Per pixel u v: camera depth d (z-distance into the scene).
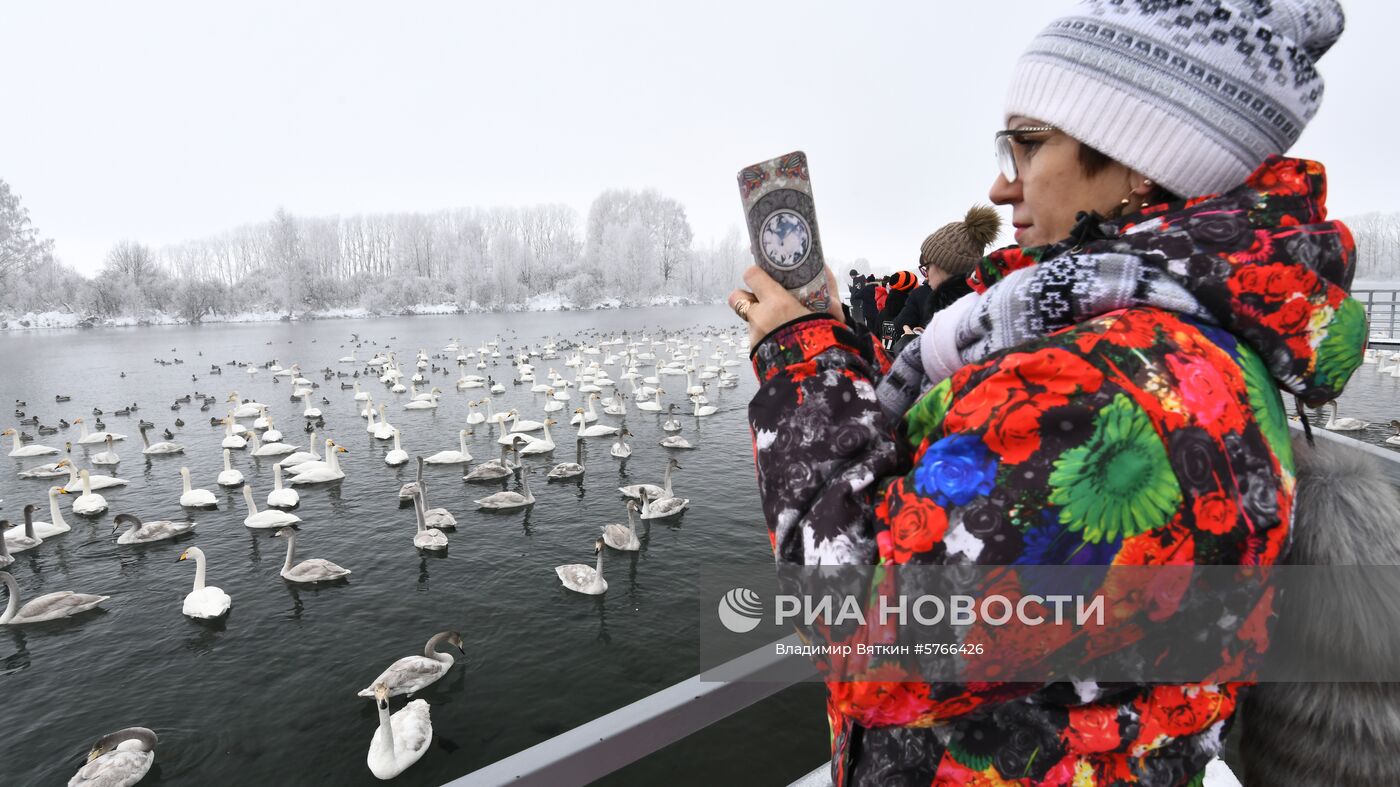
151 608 13.32
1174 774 0.98
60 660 11.61
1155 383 0.85
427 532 15.80
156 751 9.34
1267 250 0.88
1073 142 1.11
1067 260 0.99
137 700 10.49
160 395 37.91
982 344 1.08
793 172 1.16
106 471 23.19
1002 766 1.00
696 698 1.60
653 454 23.84
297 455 23.50
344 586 14.00
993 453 0.88
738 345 60.91
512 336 71.50
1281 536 0.91
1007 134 1.19
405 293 112.25
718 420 29.23
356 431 28.67
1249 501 0.87
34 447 25.67
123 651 11.84
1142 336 0.89
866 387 1.10
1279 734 1.14
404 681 10.40
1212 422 0.85
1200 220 0.93
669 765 8.65
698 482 20.55
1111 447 0.84
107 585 14.40
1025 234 1.27
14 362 53.03
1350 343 0.91
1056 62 1.08
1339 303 0.90
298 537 16.70
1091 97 1.02
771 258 1.19
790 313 1.17
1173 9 0.99
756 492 19.48
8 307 99.69
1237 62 0.95
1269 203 0.94
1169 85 0.97
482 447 25.86
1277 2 1.03
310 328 86.00
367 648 11.76
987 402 0.91
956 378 1.02
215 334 79.25
